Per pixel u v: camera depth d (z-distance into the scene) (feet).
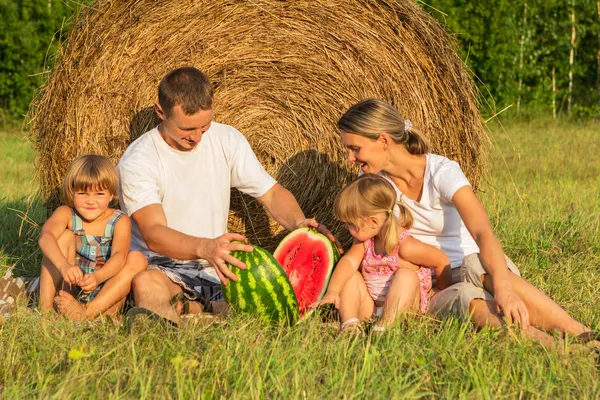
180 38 34.96
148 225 28.25
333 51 35.70
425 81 35.37
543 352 23.21
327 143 36.29
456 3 131.13
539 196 54.54
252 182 31.09
